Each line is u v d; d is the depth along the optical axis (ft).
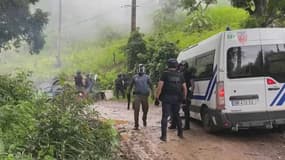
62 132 21.77
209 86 36.78
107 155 23.41
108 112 60.34
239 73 34.22
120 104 80.12
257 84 34.12
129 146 31.53
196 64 41.81
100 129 24.48
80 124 23.06
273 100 34.14
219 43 34.91
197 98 40.73
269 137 36.45
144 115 41.55
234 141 34.76
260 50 34.40
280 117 34.17
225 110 34.09
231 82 34.19
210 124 37.42
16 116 22.89
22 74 30.94
